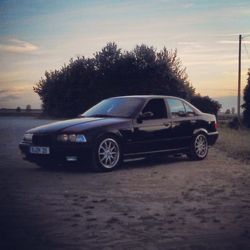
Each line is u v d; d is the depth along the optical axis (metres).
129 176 7.91
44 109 36.59
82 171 8.50
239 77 29.64
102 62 36.09
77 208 5.44
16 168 8.80
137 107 9.16
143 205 5.61
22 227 4.62
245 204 5.71
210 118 10.73
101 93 34.84
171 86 34.47
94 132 8.25
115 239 4.25
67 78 35.91
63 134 8.16
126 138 8.70
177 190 6.59
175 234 4.42
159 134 9.30
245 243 4.19
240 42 29.48
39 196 6.13
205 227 4.67
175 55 35.31
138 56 35.25
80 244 4.10
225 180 7.47
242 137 16.34
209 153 11.82
